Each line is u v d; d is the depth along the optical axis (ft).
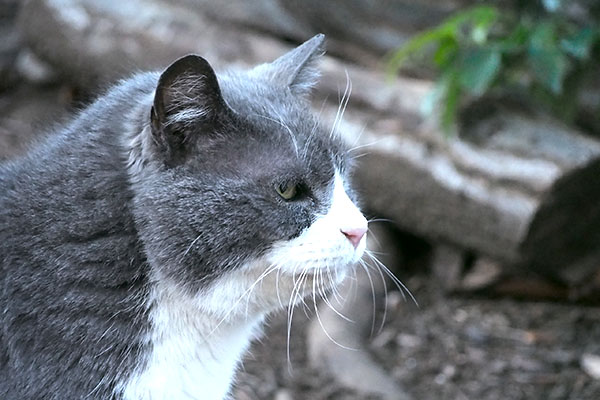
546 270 22.80
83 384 12.86
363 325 22.25
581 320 23.15
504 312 23.40
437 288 24.04
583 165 20.94
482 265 23.49
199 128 12.89
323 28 25.58
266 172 12.93
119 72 22.80
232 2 25.54
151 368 13.28
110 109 13.51
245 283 13.25
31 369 12.82
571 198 21.40
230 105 13.29
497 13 20.95
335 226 13.19
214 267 12.89
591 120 24.48
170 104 12.51
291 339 21.79
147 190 12.77
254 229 12.84
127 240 12.91
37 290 12.86
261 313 14.08
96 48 25.59
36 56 27.58
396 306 23.36
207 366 13.94
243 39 24.99
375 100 23.15
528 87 22.52
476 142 22.15
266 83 14.47
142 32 25.26
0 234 13.24
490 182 21.56
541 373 21.34
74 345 12.82
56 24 26.05
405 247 24.71
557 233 21.91
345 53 25.67
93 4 26.02
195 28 25.22
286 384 20.34
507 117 22.71
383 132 22.61
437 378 21.18
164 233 12.73
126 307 12.98
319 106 23.22
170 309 13.23
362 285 22.71
